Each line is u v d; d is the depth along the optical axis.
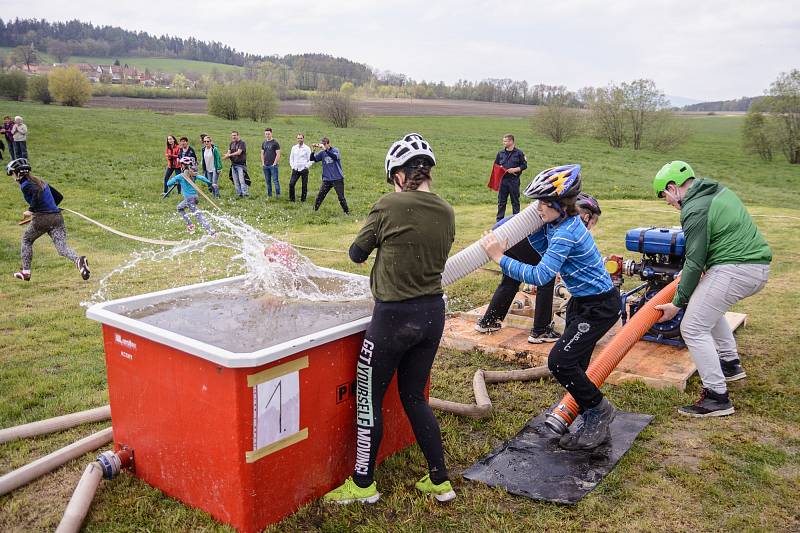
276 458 3.15
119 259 9.85
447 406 4.43
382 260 3.19
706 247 4.16
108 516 3.30
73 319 6.67
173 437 3.30
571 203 3.54
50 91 57.78
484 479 3.66
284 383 3.10
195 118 45.41
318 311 3.74
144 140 27.66
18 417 4.43
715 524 3.22
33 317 6.73
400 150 3.18
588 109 42.00
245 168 16.45
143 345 3.32
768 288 7.84
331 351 3.33
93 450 3.95
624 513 3.32
